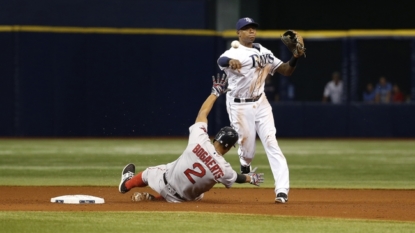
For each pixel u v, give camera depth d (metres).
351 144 79.56
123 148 71.06
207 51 85.44
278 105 88.31
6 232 23.50
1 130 85.12
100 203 31.84
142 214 27.50
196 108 85.12
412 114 86.56
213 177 30.83
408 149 73.00
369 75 105.12
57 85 84.69
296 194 38.72
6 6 91.12
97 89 84.56
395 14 105.88
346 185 43.81
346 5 106.06
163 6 92.88
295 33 32.38
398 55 104.38
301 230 24.33
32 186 41.66
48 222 25.44
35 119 84.81
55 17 91.56
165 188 31.84
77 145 74.94
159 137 85.88
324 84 106.50
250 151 33.56
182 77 85.00
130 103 84.75
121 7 92.25
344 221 26.47
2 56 84.56
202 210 29.08
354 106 87.31
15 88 84.69
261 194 38.56
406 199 36.44
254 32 32.41
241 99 32.75
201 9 93.38
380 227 25.20
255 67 32.28
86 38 84.50
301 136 88.06
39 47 84.50
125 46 84.56
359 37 86.69
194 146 30.88
